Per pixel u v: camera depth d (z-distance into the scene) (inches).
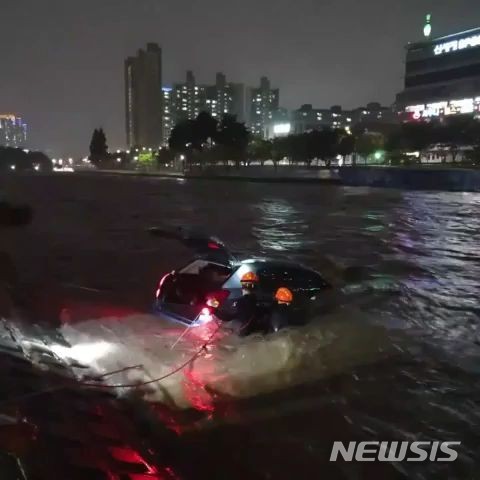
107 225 916.0
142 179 3508.9
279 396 207.5
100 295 389.1
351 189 2114.9
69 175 4864.7
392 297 383.2
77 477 151.7
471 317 331.6
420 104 4815.5
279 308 256.8
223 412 194.9
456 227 899.4
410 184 2161.7
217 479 154.8
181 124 4188.0
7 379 216.1
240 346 254.2
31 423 180.2
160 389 214.1
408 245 692.7
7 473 148.7
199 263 309.0
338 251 634.2
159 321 310.3
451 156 3754.9
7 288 406.9
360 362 240.5
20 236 758.5
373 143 3560.5
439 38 4685.0
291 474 157.6
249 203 1445.6
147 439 175.8
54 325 305.6
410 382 222.2
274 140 3996.1
